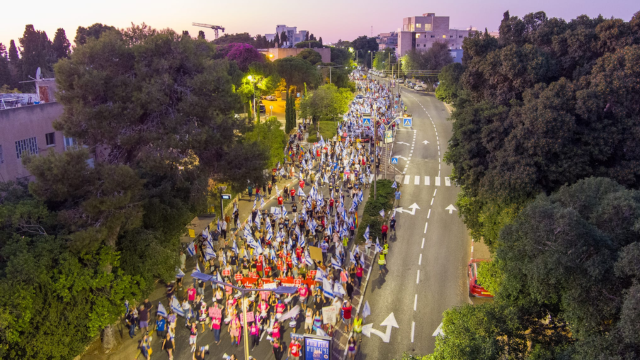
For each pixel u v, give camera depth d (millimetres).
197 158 33062
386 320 29266
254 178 32406
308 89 106750
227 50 109938
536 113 29734
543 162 29594
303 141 76938
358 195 49969
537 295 20031
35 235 23547
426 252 38719
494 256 28422
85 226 24875
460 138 34906
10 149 34531
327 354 23281
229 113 32844
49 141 38219
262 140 51062
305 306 29625
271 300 29188
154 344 26812
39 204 24094
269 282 29562
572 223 18953
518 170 29391
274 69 98875
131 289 25500
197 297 30766
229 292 29672
